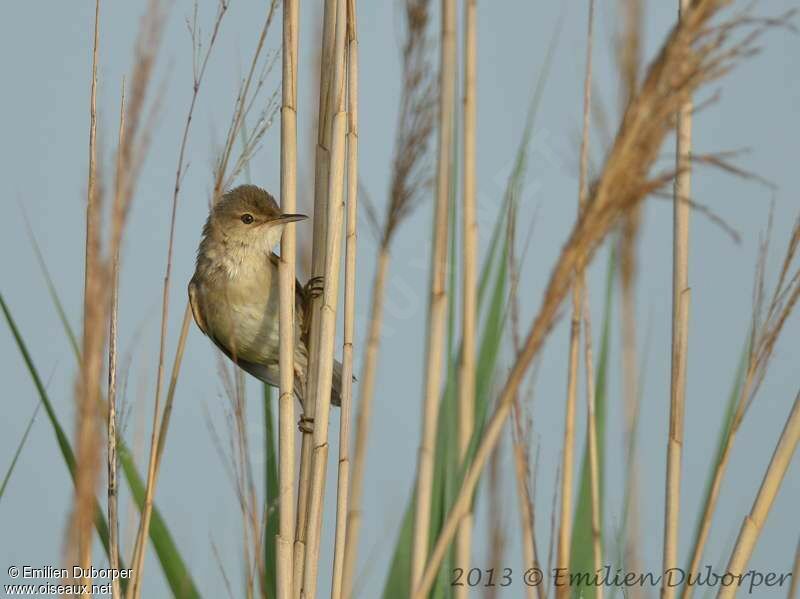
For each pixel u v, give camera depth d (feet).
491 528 20.06
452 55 23.12
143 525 21.68
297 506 22.58
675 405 21.63
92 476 16.87
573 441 22.04
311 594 21.76
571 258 15.33
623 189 14.88
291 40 22.41
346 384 22.21
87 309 16.96
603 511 25.53
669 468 21.56
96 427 16.90
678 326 21.74
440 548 17.35
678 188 21.75
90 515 17.49
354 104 22.56
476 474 17.04
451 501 22.66
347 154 22.49
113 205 17.47
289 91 22.43
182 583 24.03
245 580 23.67
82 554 18.21
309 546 21.79
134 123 17.87
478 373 25.36
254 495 21.49
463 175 23.26
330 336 22.03
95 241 16.94
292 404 22.02
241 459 21.45
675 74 14.56
